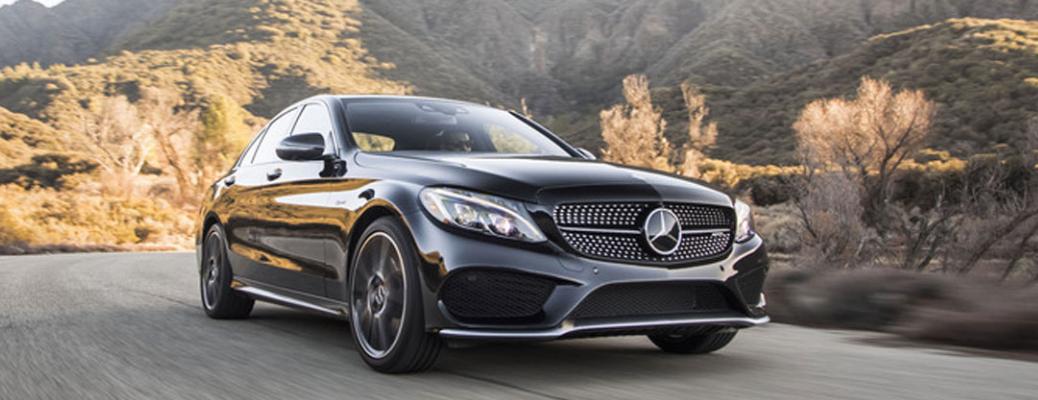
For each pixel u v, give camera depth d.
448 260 3.56
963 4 147.00
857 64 76.25
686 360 4.37
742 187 32.09
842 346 4.92
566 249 3.60
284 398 3.41
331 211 4.37
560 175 3.84
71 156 66.38
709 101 80.00
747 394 3.48
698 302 3.89
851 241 17.94
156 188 61.50
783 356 4.52
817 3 151.38
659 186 3.91
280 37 135.12
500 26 176.62
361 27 151.12
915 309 5.63
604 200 3.70
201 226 6.32
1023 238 14.42
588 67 162.12
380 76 134.62
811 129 25.62
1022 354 4.62
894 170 24.59
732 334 4.45
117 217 37.69
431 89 134.62
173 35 141.25
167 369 4.04
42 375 3.92
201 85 106.31
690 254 3.85
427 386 3.62
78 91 97.44
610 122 35.31
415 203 3.78
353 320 4.12
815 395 3.46
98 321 5.79
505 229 3.59
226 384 3.69
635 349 4.73
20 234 30.25
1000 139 47.91
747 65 128.88
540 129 5.67
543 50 170.38
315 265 4.55
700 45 145.50
